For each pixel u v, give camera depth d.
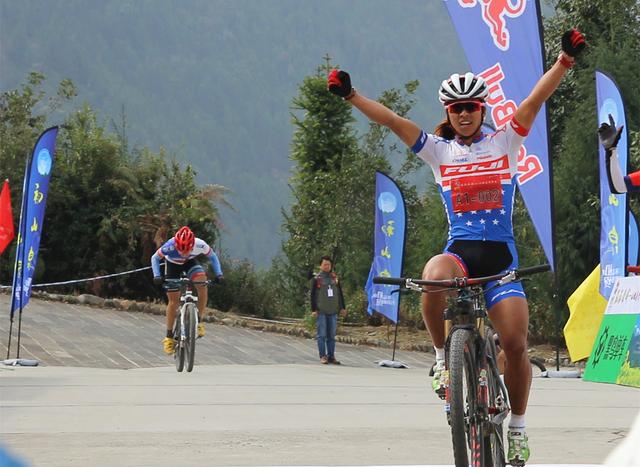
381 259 36.94
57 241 52.72
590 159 41.00
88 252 52.88
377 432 16.06
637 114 41.94
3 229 35.94
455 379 10.27
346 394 22.61
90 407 19.12
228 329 43.00
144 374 27.83
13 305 31.53
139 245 53.34
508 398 11.32
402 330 46.44
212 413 18.45
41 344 35.09
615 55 42.38
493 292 11.37
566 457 13.62
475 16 26.83
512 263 11.59
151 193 55.28
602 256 27.58
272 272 57.94
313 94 57.62
